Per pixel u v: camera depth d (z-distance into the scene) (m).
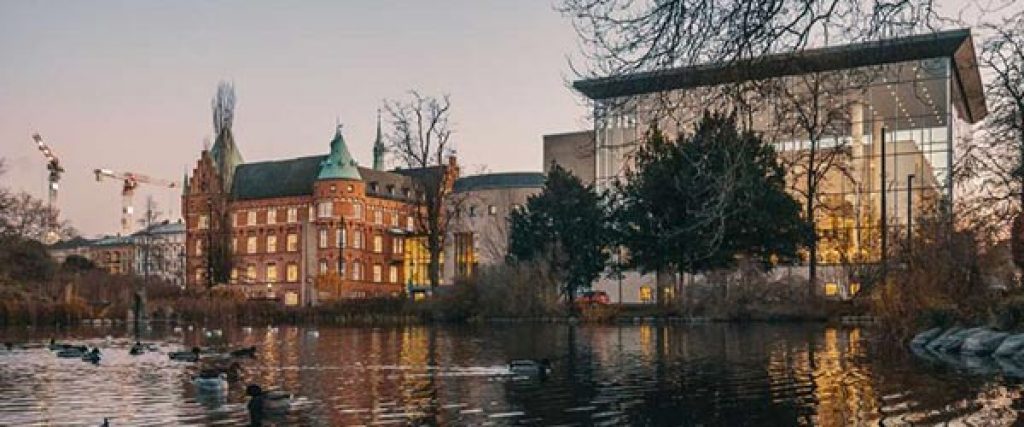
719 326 53.56
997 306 32.56
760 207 55.12
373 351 37.47
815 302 56.59
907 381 22.56
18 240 85.94
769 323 55.41
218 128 110.69
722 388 22.44
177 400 21.23
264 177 148.75
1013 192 35.47
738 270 57.69
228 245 106.19
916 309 35.53
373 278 141.25
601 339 43.28
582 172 90.56
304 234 140.25
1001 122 34.38
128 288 91.38
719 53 8.98
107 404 20.73
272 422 17.91
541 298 66.06
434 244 76.81
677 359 30.89
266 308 77.94
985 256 37.59
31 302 70.19
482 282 68.94
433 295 72.56
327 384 24.33
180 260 161.50
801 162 61.06
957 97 74.75
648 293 82.56
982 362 26.98
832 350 33.16
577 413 18.77
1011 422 16.59
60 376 27.30
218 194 107.75
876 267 48.06
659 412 18.77
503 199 113.00
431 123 77.38
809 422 17.14
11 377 27.00
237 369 26.34
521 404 20.12
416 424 17.50
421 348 39.00
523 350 36.75
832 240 66.12
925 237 38.41
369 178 145.00
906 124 73.19
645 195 54.56
